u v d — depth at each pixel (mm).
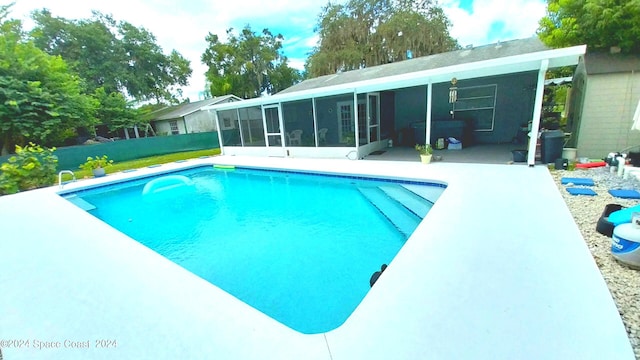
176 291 2553
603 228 2943
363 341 1778
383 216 5418
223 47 30000
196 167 11156
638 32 5793
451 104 10406
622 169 4887
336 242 4535
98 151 13328
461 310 1965
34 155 9125
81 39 22328
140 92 26609
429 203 5332
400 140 11266
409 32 21516
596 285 2127
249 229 5316
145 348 1893
